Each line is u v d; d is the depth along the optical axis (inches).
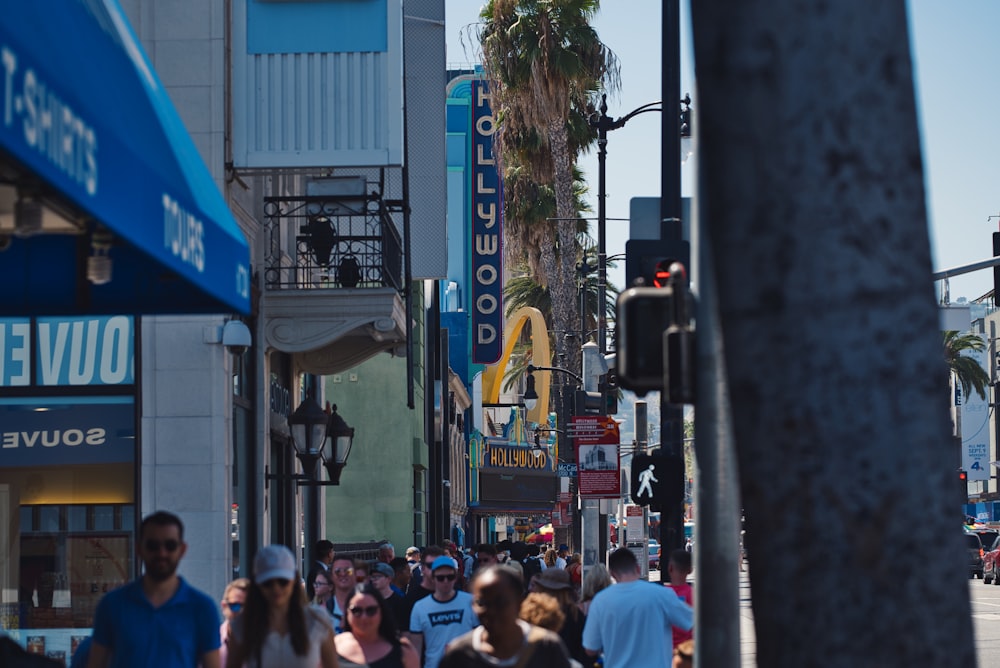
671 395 611.8
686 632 997.2
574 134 3307.1
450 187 4842.5
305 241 1524.4
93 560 1314.0
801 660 337.7
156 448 1328.7
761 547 345.1
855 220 335.3
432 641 1015.0
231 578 1354.6
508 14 3090.6
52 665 589.9
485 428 6934.1
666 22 1556.3
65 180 443.5
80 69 488.1
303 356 1833.2
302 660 697.0
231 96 1393.9
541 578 1102.4
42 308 724.7
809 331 337.1
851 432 335.3
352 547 2432.3
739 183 343.9
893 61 339.3
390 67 1396.4
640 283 748.0
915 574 333.4
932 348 339.9
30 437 1322.6
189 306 736.3
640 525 3526.1
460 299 4896.7
